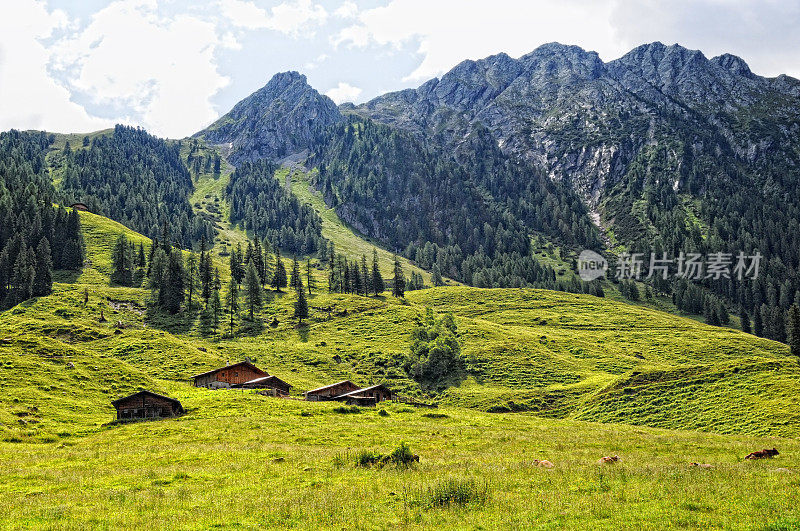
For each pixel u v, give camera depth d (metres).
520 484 29.75
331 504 26.45
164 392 88.19
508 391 115.69
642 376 97.56
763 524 21.33
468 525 22.88
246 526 23.86
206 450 46.06
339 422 67.88
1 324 139.50
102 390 83.06
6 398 70.44
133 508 27.66
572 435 58.56
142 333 140.00
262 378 99.44
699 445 50.00
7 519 25.92
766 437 59.69
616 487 28.34
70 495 30.94
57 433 59.66
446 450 46.53
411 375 130.00
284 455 43.31
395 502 26.94
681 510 23.66
